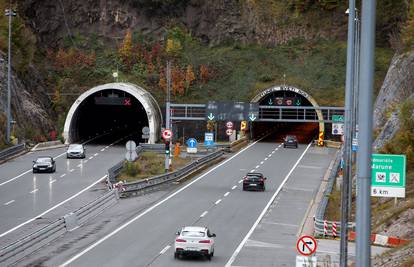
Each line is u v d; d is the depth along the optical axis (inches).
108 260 2748.5
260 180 4928.6
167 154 5497.1
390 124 5073.8
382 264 2378.2
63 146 7667.3
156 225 3604.8
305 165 6476.4
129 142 4530.0
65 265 2645.2
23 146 6948.8
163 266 2657.5
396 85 6279.5
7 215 3823.8
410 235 3107.8
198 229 2832.2
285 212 4128.9
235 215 3976.4
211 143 7244.1
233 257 2874.0
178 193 4783.5
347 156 2412.6
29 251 2864.2
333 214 3986.2
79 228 3513.8
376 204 3927.2
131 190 4675.2
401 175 2972.4
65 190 4753.9
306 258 2064.5
